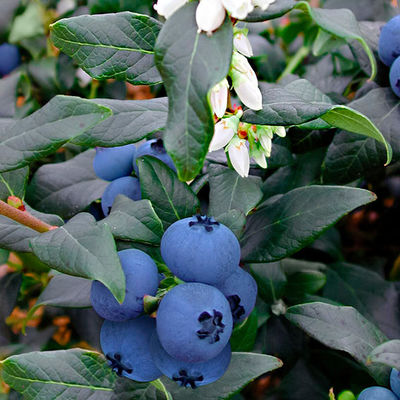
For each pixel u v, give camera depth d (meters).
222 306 0.20
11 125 0.21
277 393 0.32
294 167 0.30
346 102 0.30
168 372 0.20
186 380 0.20
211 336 0.19
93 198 0.28
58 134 0.20
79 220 0.21
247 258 0.23
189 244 0.20
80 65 0.23
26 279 0.35
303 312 0.23
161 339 0.20
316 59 0.39
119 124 0.23
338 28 0.25
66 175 0.29
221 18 0.19
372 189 0.36
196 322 0.19
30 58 0.36
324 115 0.22
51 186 0.29
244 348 0.27
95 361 0.24
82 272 0.20
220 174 0.25
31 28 0.35
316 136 0.28
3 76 0.36
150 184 0.23
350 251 0.39
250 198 0.24
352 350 0.23
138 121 0.23
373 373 0.23
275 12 0.23
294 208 0.23
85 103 0.20
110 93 0.37
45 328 0.36
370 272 0.32
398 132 0.26
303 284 0.30
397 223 0.38
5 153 0.21
